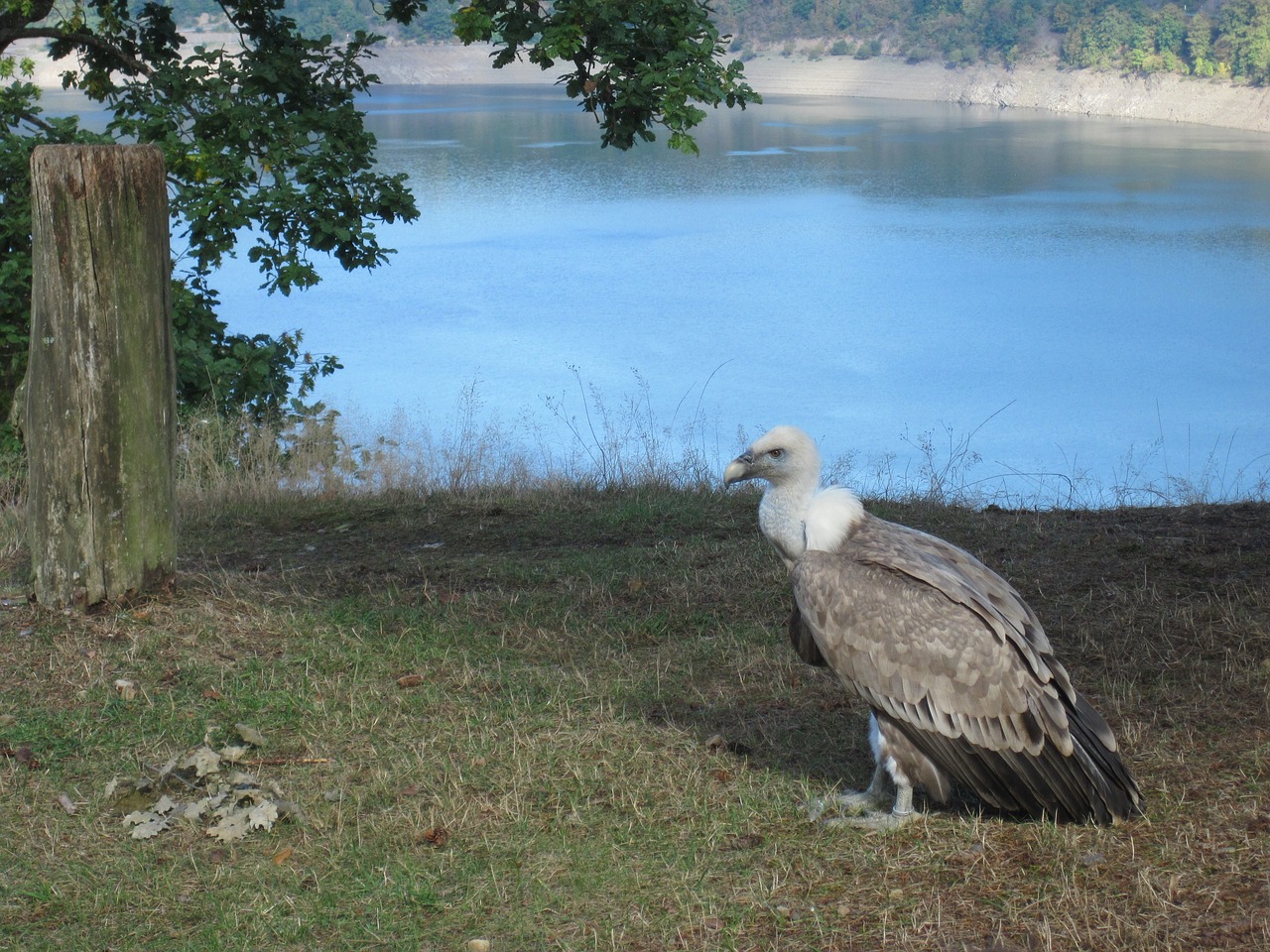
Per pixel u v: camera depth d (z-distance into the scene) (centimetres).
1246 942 415
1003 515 1009
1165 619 723
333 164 1452
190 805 540
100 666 664
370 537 1012
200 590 773
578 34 1222
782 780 559
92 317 697
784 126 15888
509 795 544
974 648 487
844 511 530
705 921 452
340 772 573
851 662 503
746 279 7794
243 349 1477
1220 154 12306
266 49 1518
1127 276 7756
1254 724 582
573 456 1288
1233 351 6034
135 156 700
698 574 841
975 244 8775
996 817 517
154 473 734
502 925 458
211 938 454
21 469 1267
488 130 14700
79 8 1466
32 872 497
